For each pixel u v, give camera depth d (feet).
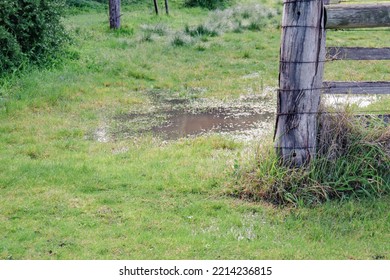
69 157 21.03
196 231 14.88
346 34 52.24
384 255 13.57
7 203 16.51
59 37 39.78
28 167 19.42
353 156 17.29
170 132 25.66
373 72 36.60
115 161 20.57
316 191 16.67
